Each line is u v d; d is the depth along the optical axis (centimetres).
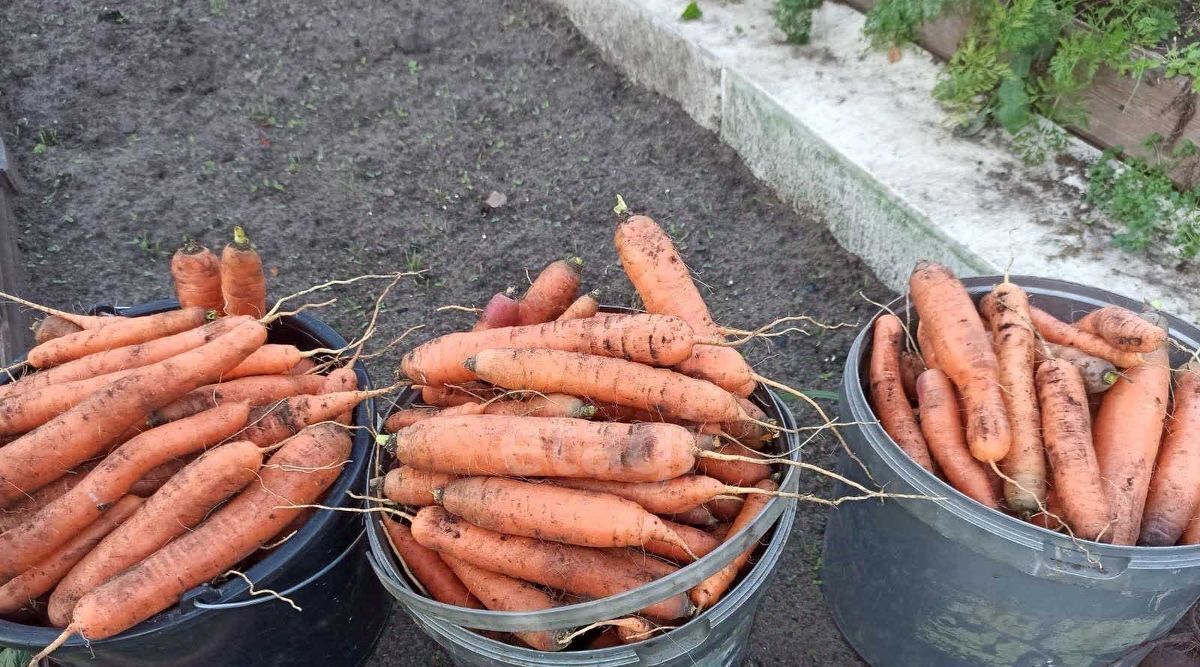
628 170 114
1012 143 95
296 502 68
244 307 79
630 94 125
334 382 74
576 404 68
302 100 127
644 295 76
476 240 108
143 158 118
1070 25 90
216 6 144
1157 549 58
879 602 71
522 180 114
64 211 112
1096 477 65
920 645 71
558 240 107
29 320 100
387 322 101
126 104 127
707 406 67
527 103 126
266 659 70
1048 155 93
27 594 67
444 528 66
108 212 111
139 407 69
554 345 71
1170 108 84
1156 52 85
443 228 109
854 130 98
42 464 68
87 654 65
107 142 121
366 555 71
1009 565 61
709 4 117
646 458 63
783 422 69
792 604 80
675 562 67
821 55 107
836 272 100
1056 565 59
